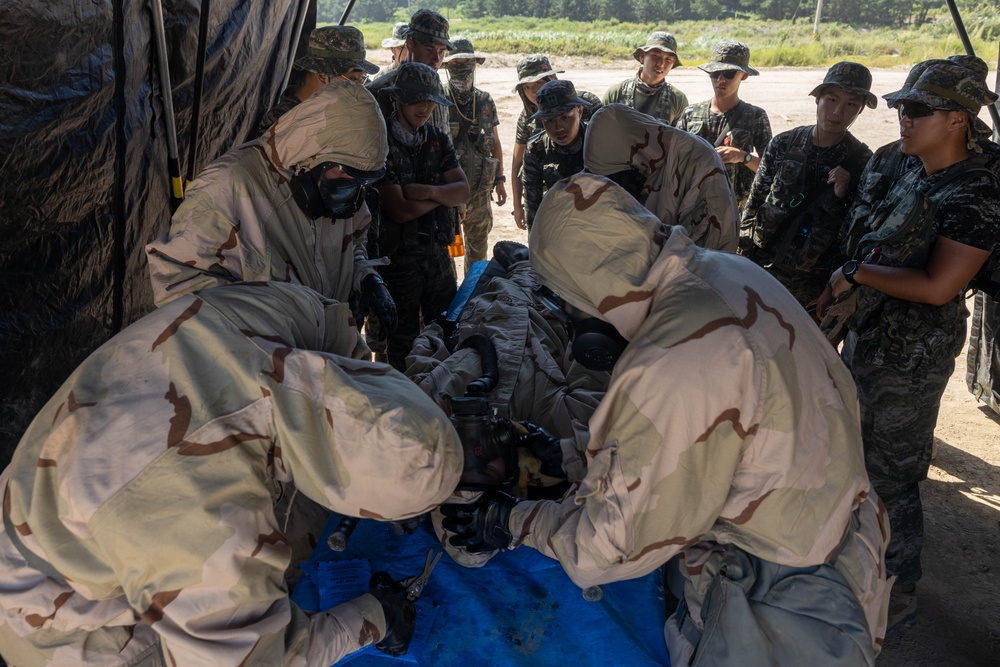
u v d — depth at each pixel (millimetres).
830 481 1640
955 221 2588
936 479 3969
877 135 11289
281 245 2496
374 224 3488
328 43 3424
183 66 3340
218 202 2375
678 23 58219
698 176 3020
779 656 1630
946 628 2996
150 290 3430
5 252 2479
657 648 1854
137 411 1509
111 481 1450
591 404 2469
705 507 1607
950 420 4535
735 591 1671
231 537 1422
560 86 4191
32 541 1522
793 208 3824
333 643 1661
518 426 2266
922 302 2662
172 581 1416
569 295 1714
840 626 1616
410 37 4793
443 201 3824
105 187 2879
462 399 2045
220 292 1752
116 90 2801
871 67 25000
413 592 1937
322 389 1552
